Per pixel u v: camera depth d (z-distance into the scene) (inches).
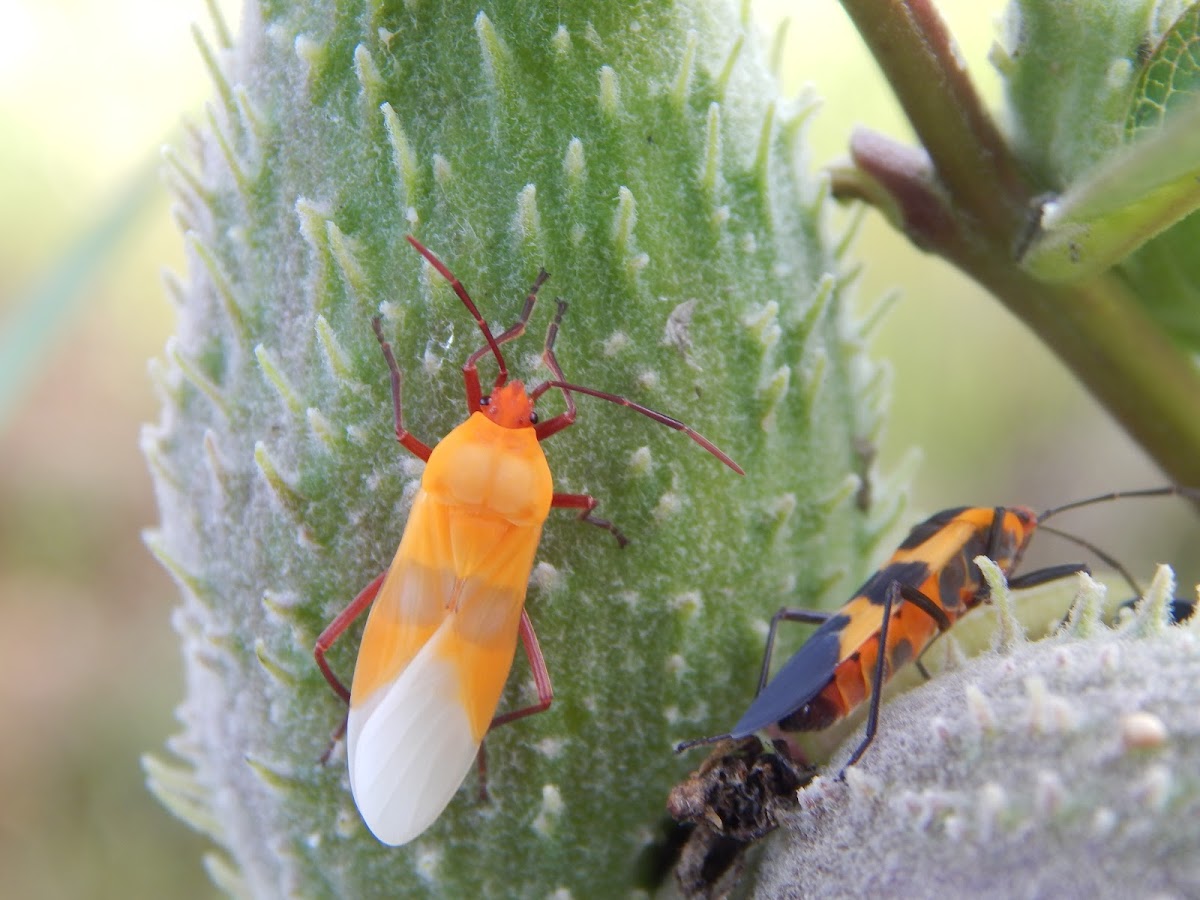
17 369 2.7
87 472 5.3
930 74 1.9
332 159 1.9
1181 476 2.1
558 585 1.9
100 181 5.4
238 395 2.0
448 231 1.8
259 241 1.9
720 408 1.9
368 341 1.9
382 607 1.9
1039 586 2.0
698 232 1.9
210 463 2.0
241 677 2.0
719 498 1.9
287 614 1.9
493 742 1.9
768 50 2.1
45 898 4.2
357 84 1.9
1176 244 1.9
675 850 1.9
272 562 1.9
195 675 2.1
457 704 1.9
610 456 1.9
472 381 1.9
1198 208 1.8
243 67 2.0
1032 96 1.9
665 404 1.9
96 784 4.5
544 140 1.8
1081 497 4.4
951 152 2.0
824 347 2.0
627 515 1.9
